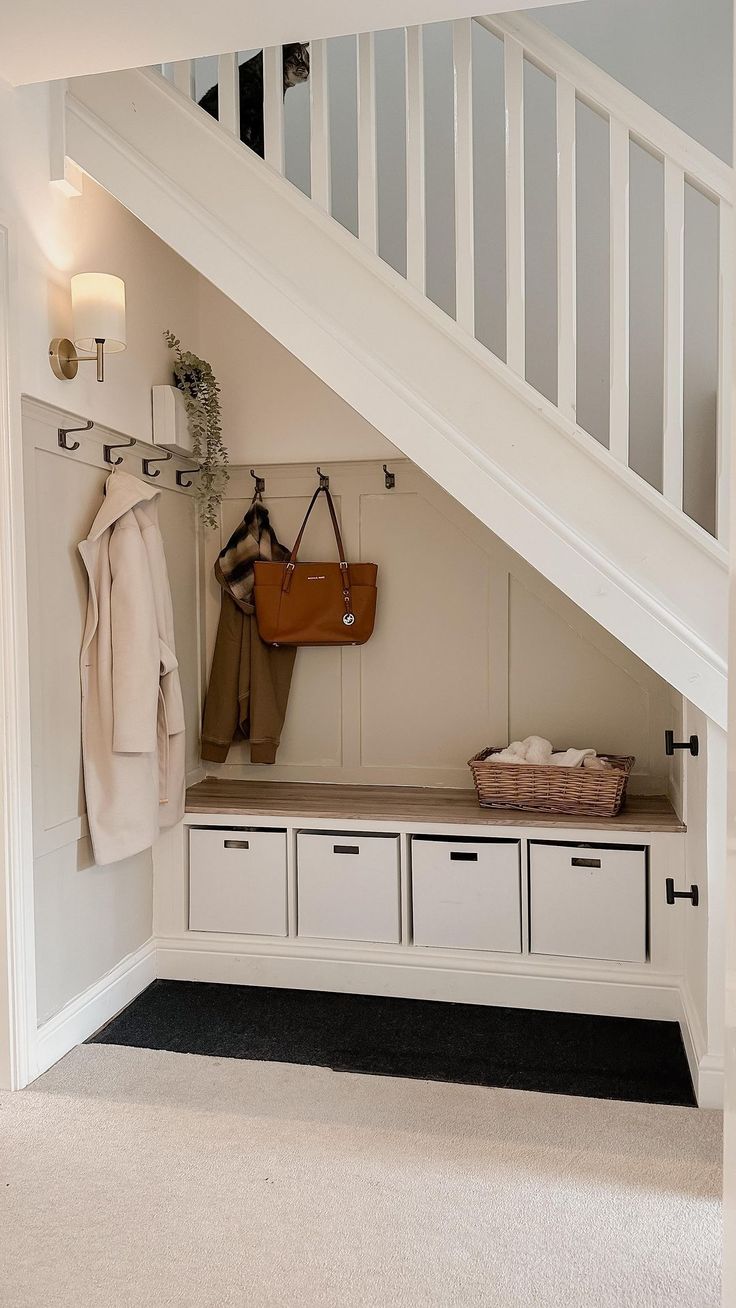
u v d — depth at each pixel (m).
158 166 2.60
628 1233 1.91
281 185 2.53
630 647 2.37
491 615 3.56
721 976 2.41
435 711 3.63
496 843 3.09
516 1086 2.54
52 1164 2.16
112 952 3.05
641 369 3.53
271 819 3.24
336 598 3.52
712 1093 2.41
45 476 2.65
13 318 2.43
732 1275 0.67
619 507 2.42
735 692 0.67
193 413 3.45
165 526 3.47
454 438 2.44
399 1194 2.05
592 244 3.56
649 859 2.97
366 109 2.50
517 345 2.46
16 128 2.47
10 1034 2.49
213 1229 1.93
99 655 2.87
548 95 3.56
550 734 3.55
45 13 2.13
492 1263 1.83
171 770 3.18
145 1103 2.44
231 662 3.66
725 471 2.38
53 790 2.69
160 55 2.33
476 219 3.64
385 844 3.16
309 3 2.12
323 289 2.53
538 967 3.04
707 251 3.47
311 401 3.65
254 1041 2.81
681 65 3.49
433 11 2.15
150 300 3.26
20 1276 1.79
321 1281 1.78
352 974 3.19
